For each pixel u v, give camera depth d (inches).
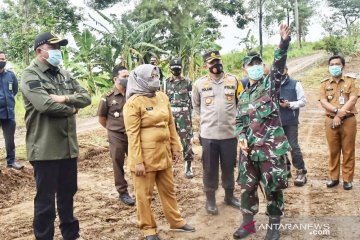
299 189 231.0
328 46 1238.9
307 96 709.9
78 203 217.2
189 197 223.1
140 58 794.2
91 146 344.2
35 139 146.7
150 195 165.9
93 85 710.5
